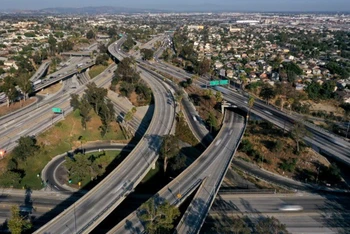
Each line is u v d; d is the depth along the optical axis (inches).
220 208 4601.4
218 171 4982.8
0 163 5423.2
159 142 5866.1
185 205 4534.9
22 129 6609.3
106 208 4035.4
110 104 7239.2
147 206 3759.8
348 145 6368.1
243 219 4362.7
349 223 4357.8
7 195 4889.3
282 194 4980.3
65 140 6555.1
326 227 4266.7
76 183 5270.7
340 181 5349.4
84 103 7042.3
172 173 5620.1
